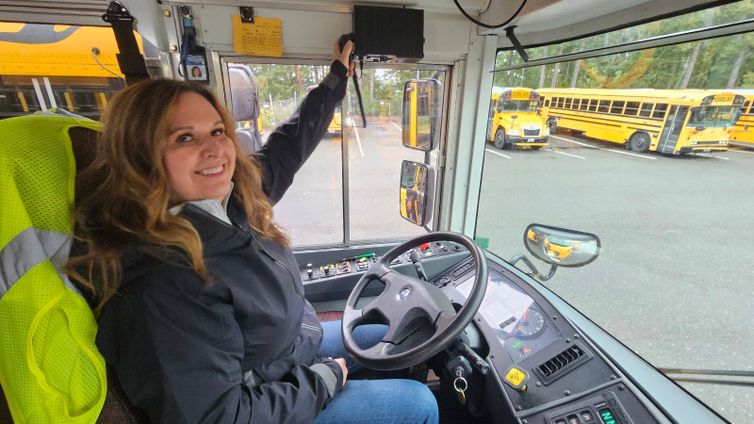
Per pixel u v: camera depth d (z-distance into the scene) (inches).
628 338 44.6
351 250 77.9
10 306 21.4
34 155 24.3
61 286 22.8
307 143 55.3
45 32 49.8
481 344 50.9
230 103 61.2
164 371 25.0
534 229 62.4
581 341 45.4
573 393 40.8
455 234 52.6
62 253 23.9
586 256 52.6
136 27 51.3
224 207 36.1
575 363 43.5
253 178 40.7
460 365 42.1
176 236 26.5
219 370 27.8
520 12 49.9
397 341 43.6
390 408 41.8
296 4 54.9
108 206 26.0
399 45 56.5
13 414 22.5
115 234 25.2
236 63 59.4
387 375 56.7
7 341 21.5
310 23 56.6
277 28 55.7
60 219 24.3
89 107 54.4
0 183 22.5
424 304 44.6
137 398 25.5
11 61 50.2
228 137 34.5
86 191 26.4
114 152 26.6
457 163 73.7
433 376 63.1
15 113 52.6
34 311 21.5
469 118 70.2
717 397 36.3
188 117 29.0
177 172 28.8
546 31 55.9
